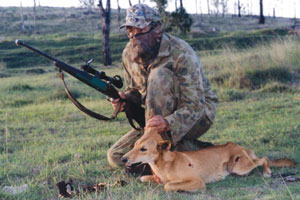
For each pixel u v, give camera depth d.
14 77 21.50
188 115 4.49
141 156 4.09
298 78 13.32
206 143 5.43
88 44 37.53
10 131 8.31
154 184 4.45
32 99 12.81
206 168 4.46
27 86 15.09
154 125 4.29
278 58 14.34
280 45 15.80
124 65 5.22
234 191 4.05
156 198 3.86
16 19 65.88
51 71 26.20
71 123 9.11
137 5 4.56
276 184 4.29
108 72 20.41
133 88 5.08
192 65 4.62
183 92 4.61
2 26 59.19
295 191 3.96
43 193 4.45
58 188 4.39
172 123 4.40
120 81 4.91
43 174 5.04
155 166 4.21
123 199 4.03
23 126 8.78
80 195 4.25
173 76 4.63
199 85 4.64
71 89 13.64
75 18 66.06
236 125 7.84
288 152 5.62
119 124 8.84
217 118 8.62
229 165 4.68
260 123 7.59
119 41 38.84
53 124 8.96
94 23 61.78
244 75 13.02
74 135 7.84
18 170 5.22
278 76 13.20
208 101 4.99
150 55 4.63
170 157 4.16
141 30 4.54
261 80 13.02
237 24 58.88
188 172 4.13
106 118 4.84
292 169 4.80
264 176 4.55
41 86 15.61
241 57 15.16
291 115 8.24
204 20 67.12
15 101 12.41
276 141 6.19
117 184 4.48
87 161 5.70
